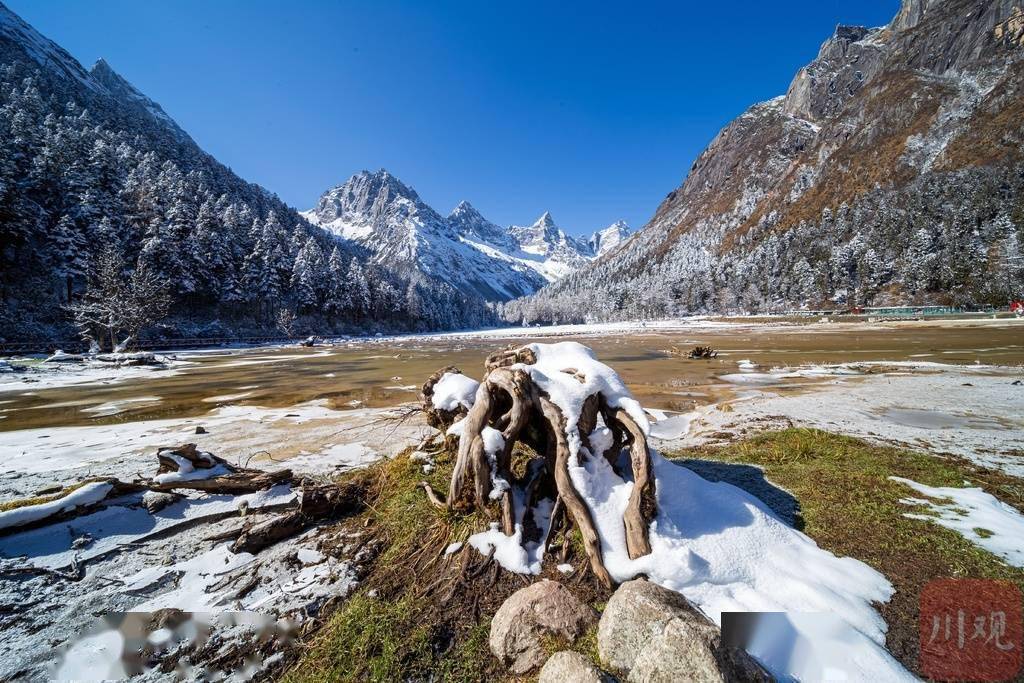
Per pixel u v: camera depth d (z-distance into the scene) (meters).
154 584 3.88
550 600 3.02
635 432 4.15
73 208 51.38
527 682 2.65
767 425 8.60
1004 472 5.51
